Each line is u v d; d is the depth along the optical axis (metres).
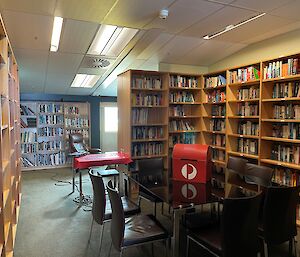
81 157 4.12
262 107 3.72
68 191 4.73
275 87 3.68
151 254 2.56
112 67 5.06
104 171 4.24
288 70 3.36
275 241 2.07
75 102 7.43
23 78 5.50
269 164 3.77
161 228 2.20
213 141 4.96
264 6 2.89
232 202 1.71
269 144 3.83
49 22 3.20
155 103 4.80
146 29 3.57
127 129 4.61
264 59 3.90
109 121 8.12
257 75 3.85
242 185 2.64
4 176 2.29
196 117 5.09
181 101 4.98
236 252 1.78
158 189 2.51
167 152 4.79
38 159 6.71
